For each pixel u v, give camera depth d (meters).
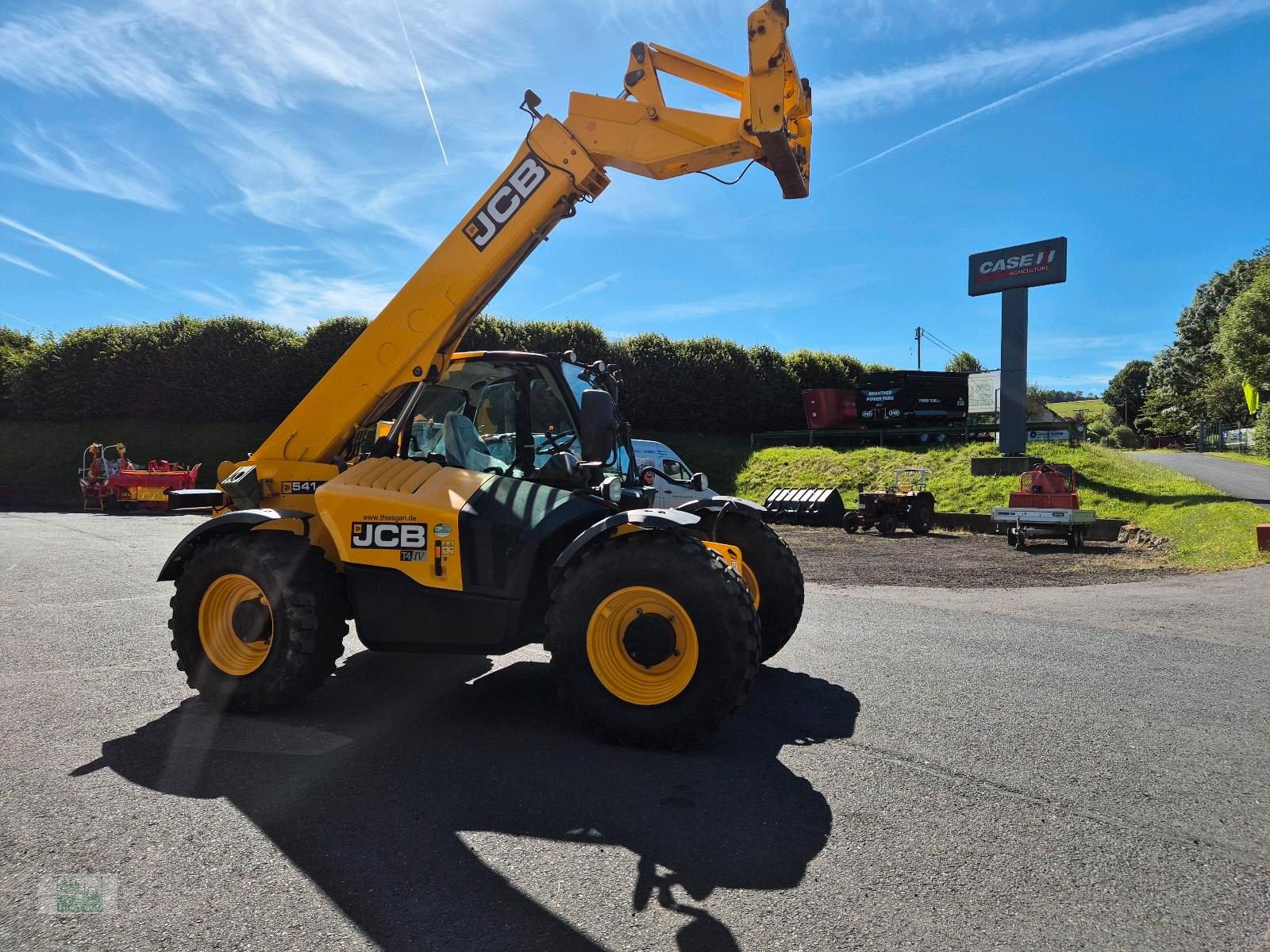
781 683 4.99
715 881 2.54
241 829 2.89
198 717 4.25
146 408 27.62
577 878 2.55
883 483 21.17
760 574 5.41
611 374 5.53
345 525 4.23
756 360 32.03
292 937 2.21
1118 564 12.05
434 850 2.74
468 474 4.36
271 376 27.78
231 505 5.29
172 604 4.41
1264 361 39.94
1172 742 3.92
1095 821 3.01
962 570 11.43
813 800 3.19
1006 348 20.58
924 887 2.52
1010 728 4.11
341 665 5.47
